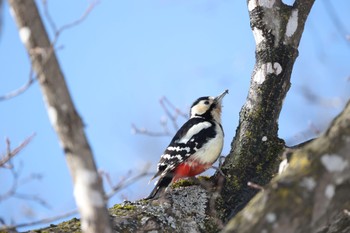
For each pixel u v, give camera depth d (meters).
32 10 7.27
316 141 7.61
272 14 12.23
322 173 7.29
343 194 7.42
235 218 7.38
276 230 7.12
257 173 11.70
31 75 7.26
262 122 11.99
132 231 10.26
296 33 12.27
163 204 10.93
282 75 12.14
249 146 11.89
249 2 12.51
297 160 7.59
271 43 12.20
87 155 7.22
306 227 7.29
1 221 8.96
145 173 7.56
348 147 7.32
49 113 7.28
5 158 9.84
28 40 7.27
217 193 11.48
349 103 7.77
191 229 10.70
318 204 7.27
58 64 7.23
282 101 12.18
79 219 10.60
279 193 7.23
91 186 7.16
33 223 7.79
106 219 7.20
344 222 9.03
